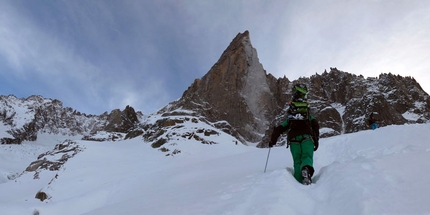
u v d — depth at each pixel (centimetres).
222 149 3256
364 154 623
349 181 260
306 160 369
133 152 3300
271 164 725
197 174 959
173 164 2516
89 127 10150
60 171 2370
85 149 3027
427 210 174
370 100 4456
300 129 398
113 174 2205
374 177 255
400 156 346
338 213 215
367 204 197
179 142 3438
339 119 4669
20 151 6481
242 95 6075
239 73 6362
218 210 257
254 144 5284
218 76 6250
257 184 324
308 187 313
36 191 2169
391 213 179
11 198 2005
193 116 5106
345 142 778
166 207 307
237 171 714
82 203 1186
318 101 5169
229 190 334
